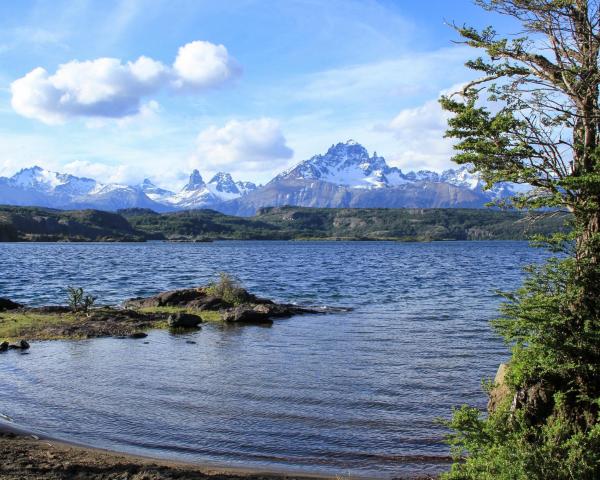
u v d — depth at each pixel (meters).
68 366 20.48
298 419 14.77
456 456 10.34
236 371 19.95
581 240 11.16
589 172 10.73
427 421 14.71
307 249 196.38
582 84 10.81
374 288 55.97
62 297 45.19
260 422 14.52
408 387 17.94
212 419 14.69
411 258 129.25
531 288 11.41
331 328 30.31
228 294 39.25
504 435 9.70
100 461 11.42
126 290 51.94
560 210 11.74
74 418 14.65
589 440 8.53
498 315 35.72
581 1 10.81
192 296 39.91
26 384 17.86
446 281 64.69
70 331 27.36
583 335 10.35
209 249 193.00
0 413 14.95
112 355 22.58
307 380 18.70
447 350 24.06
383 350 24.09
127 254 143.00
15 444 12.31
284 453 12.62
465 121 11.23
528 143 11.23
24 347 23.84
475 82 12.09
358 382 18.48
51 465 10.98
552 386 10.76
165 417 14.80
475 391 17.52
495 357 22.62
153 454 12.40
